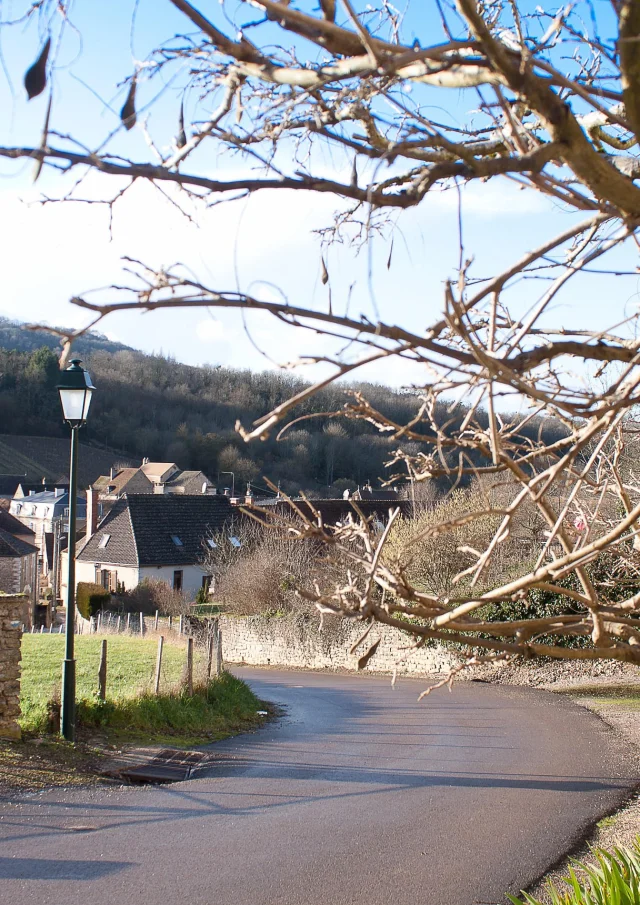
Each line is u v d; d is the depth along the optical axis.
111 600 32.34
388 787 9.38
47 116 1.46
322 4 1.84
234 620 27.72
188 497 40.53
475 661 2.50
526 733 12.94
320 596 2.12
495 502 9.26
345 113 1.83
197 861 6.77
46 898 5.95
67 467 70.12
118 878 6.36
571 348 1.89
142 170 1.57
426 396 2.03
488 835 7.55
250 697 15.30
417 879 6.41
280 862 6.77
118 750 10.39
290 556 27.83
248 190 1.68
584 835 7.58
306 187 1.68
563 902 4.58
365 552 2.51
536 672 20.22
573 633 2.51
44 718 10.46
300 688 19.22
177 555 37.88
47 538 48.69
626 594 11.77
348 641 23.97
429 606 2.34
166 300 1.54
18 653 9.94
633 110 1.73
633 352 1.92
